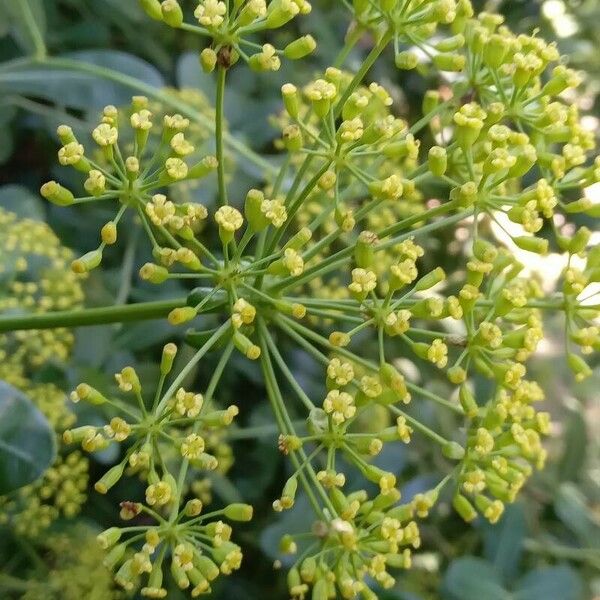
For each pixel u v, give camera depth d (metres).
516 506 0.22
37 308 0.19
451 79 0.24
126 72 0.22
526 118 0.14
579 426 0.23
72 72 0.21
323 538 0.13
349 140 0.13
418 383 0.23
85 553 0.19
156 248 0.13
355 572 0.13
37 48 0.20
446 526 0.23
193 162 0.22
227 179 0.22
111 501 0.21
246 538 0.22
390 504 0.13
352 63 0.25
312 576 0.13
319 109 0.13
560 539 0.23
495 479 0.14
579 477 0.23
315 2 0.25
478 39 0.14
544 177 0.15
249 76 0.24
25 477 0.15
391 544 0.13
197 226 0.22
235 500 0.22
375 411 0.21
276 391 0.14
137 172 0.13
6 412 0.15
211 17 0.12
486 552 0.22
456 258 0.25
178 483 0.13
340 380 0.13
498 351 0.14
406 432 0.13
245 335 0.14
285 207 0.13
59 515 0.20
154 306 0.14
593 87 0.28
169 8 0.12
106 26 0.24
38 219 0.21
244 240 0.13
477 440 0.14
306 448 0.22
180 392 0.13
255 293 0.13
